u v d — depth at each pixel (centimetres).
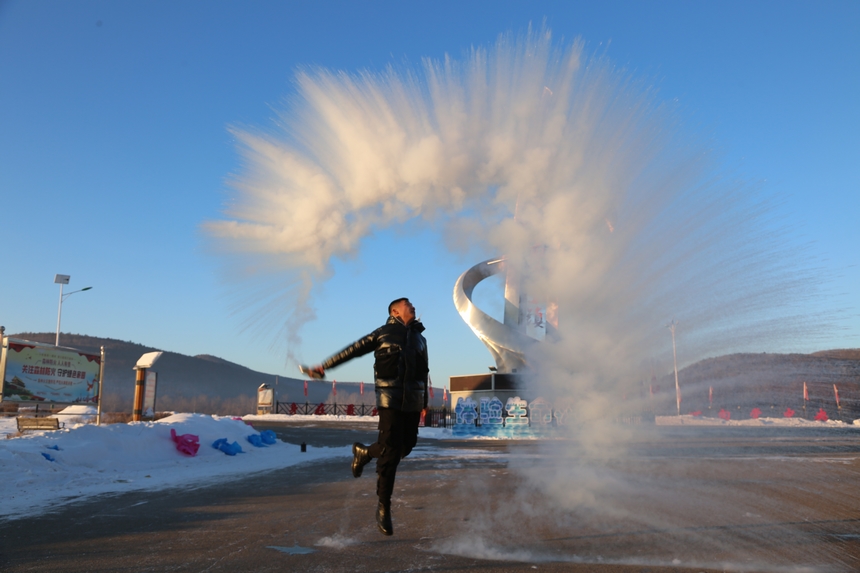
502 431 2234
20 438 1005
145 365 2219
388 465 423
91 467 961
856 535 488
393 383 424
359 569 387
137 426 1207
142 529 523
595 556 420
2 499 699
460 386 2377
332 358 430
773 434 2019
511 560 409
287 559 413
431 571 382
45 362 1669
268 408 4294
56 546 457
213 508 636
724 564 398
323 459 1232
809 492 737
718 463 1072
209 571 384
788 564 398
